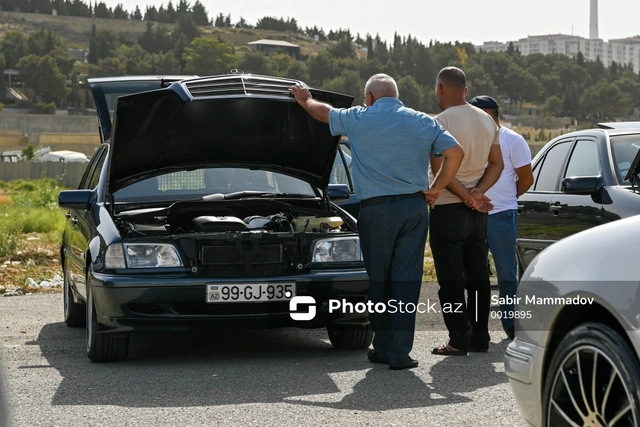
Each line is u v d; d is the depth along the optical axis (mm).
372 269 6227
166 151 7305
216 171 7652
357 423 4699
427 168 6262
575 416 3486
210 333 7898
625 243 3361
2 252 14695
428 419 4770
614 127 8445
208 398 5316
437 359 6426
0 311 9469
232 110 6941
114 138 6930
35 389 5613
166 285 6184
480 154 6629
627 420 3219
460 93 6715
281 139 7344
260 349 7027
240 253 6340
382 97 6293
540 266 3742
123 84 9859
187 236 6332
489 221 7199
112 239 6422
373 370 6090
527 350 3748
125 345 6461
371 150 6172
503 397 5242
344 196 7852
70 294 8227
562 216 8180
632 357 3189
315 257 6500
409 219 6156
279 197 7574
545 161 8977
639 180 5723
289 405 5113
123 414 4953
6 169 76188
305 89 6664
